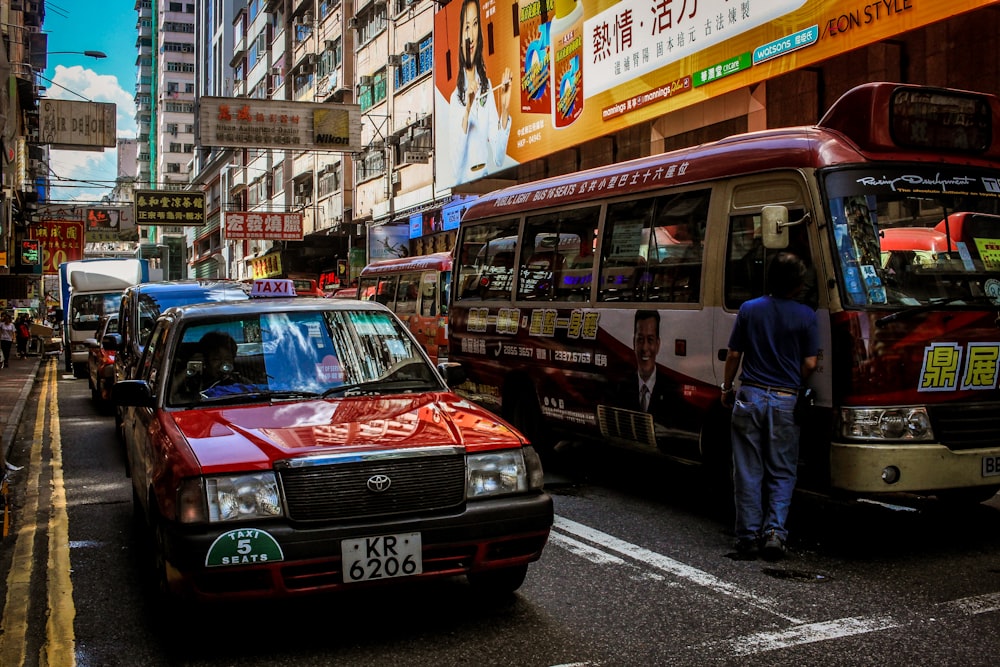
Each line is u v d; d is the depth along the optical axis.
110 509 6.97
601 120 17.27
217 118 27.58
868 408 5.02
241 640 4.05
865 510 6.46
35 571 5.29
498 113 22.06
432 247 28.53
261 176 54.81
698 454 6.27
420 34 29.88
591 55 17.53
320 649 3.92
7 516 6.41
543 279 8.20
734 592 4.60
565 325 7.70
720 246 6.07
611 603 4.46
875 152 5.41
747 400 5.21
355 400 4.59
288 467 3.70
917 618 4.17
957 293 5.32
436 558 3.86
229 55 75.00
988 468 5.21
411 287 16.34
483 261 9.38
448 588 4.72
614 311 7.08
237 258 61.47
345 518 3.73
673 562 5.15
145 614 4.48
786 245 5.29
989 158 5.75
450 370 5.28
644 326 6.71
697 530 5.88
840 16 11.31
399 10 32.22
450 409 4.51
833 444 5.11
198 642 4.00
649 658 3.74
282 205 49.59
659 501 6.77
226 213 37.31
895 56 11.84
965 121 5.60
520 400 8.55
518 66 20.88
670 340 6.43
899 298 5.17
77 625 4.33
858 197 5.29
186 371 4.75
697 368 6.17
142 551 5.66
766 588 4.66
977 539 5.60
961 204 5.53
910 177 5.42
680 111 16.09
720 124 15.20
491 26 22.34
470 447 4.01
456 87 25.00
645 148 17.31
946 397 5.18
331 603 4.52
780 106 13.70
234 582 3.62
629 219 7.08
